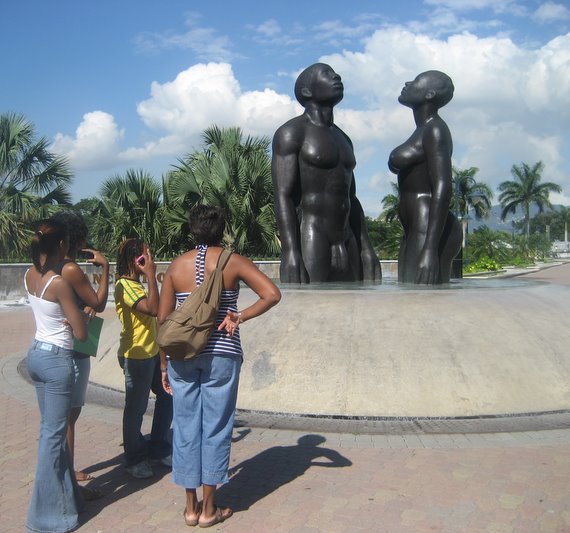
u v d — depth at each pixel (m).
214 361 3.14
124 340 3.85
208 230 3.28
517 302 6.15
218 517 3.24
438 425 4.82
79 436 4.68
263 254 20.66
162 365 3.64
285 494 3.58
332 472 3.90
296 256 7.62
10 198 18.05
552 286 7.32
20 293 17.86
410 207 7.98
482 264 30.20
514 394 5.15
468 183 48.00
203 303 3.06
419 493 3.57
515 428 4.74
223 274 3.18
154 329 3.90
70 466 3.27
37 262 3.24
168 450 4.10
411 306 5.82
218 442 3.17
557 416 5.02
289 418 5.03
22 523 3.23
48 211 18.22
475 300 6.02
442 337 5.46
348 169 8.13
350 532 3.11
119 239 20.44
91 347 3.48
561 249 84.75
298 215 7.97
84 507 3.41
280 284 7.59
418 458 4.13
